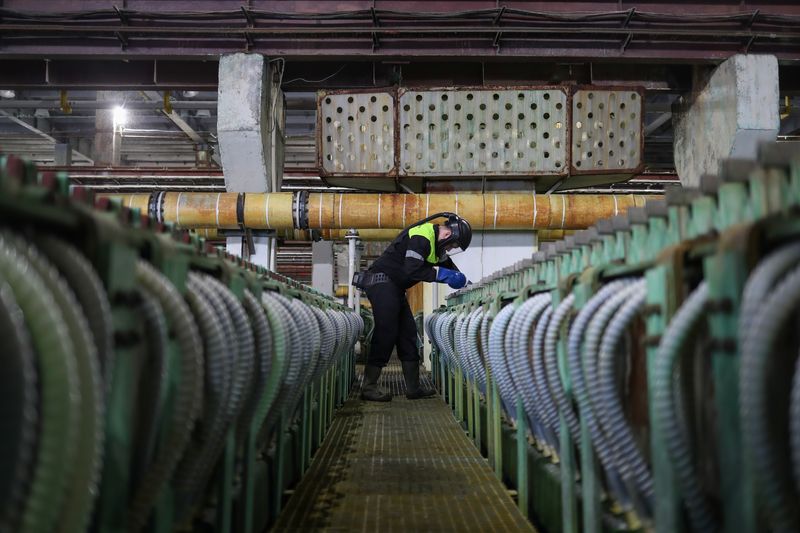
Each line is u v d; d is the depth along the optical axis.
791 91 7.61
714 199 1.47
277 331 1.97
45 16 6.38
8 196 0.85
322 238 9.70
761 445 0.95
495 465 3.23
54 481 0.84
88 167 9.86
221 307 1.50
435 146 6.52
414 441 4.22
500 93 6.50
